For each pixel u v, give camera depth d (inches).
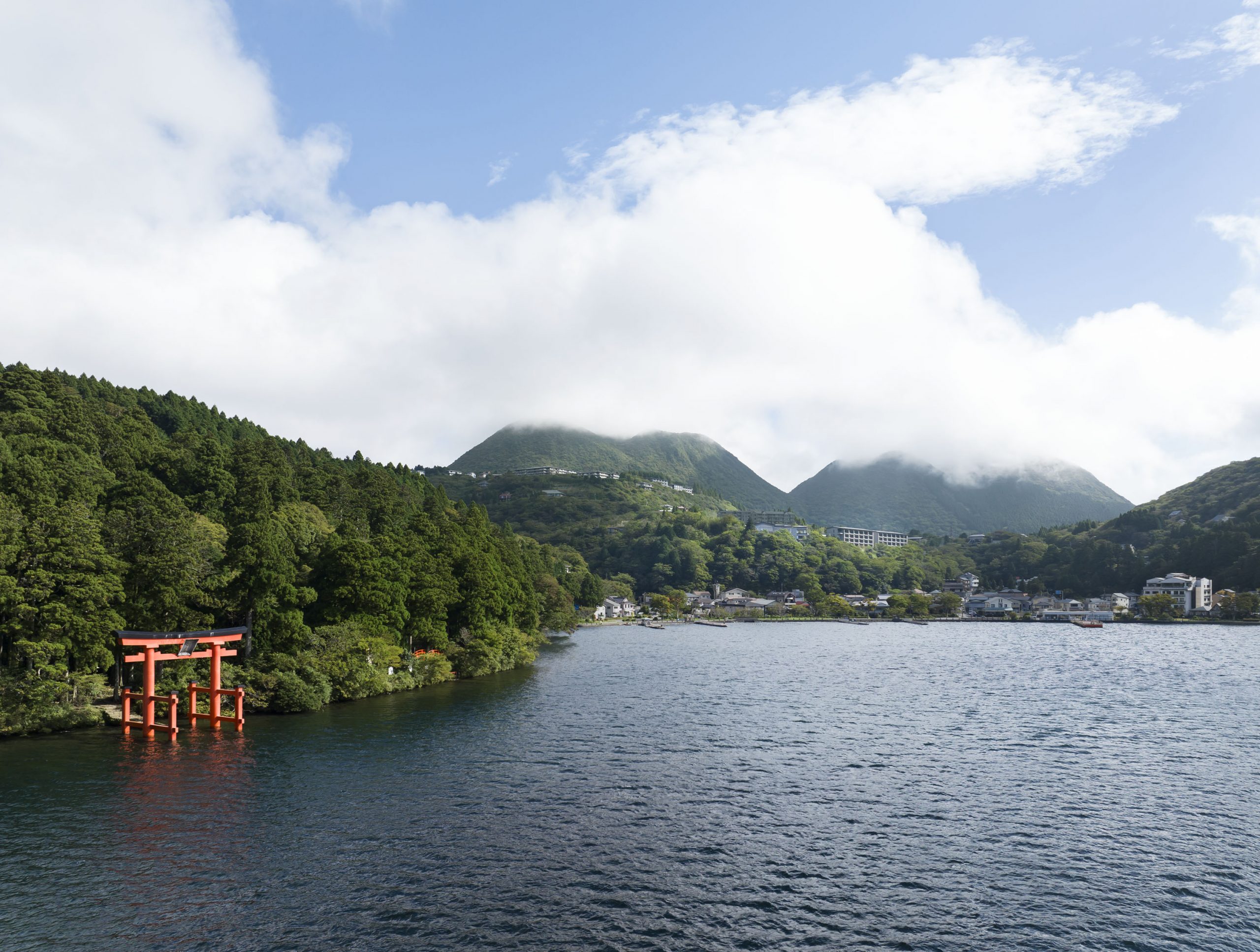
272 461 6491.1
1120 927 1489.9
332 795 2180.1
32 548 2805.1
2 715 2679.6
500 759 2625.5
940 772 2573.8
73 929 1403.8
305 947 1355.8
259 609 3496.6
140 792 2166.6
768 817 2081.7
